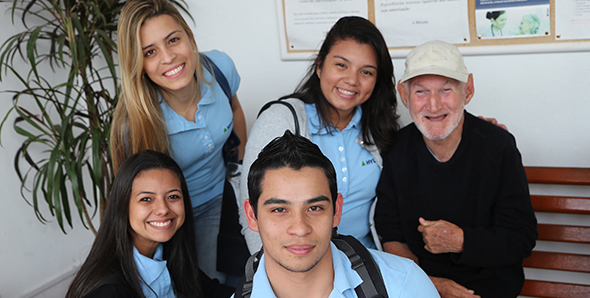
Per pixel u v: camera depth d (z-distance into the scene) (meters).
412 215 1.69
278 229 0.90
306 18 2.37
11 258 2.39
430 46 1.56
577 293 1.92
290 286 0.97
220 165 1.99
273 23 2.47
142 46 1.56
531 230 1.58
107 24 2.32
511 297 1.61
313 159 0.92
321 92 1.66
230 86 1.96
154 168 1.49
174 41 1.59
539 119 2.13
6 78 2.33
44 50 2.56
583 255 1.93
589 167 2.08
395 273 1.07
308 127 1.64
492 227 1.58
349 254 1.04
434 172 1.63
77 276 1.43
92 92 2.31
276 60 2.52
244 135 2.19
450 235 1.54
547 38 2.02
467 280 1.61
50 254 2.60
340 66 1.56
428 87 1.54
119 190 1.46
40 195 2.53
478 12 2.08
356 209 1.74
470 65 2.18
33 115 2.33
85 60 2.24
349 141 1.70
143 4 1.54
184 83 1.62
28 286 2.47
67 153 2.12
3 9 2.32
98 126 2.33
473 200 1.61
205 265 1.96
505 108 2.17
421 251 1.69
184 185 1.59
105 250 1.46
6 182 2.35
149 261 1.49
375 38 1.56
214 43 2.62
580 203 1.93
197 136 1.77
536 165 2.18
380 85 1.67
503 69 2.13
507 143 1.58
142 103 1.60
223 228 1.71
